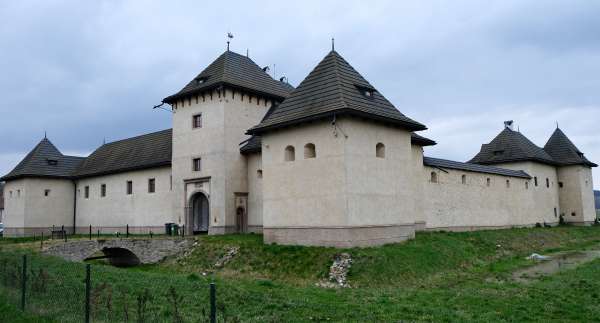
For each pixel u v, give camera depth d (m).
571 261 25.80
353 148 22.55
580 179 49.69
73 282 15.21
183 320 10.91
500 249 28.95
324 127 23.00
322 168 22.94
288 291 16.20
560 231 40.62
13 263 16.48
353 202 22.17
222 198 30.62
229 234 30.08
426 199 30.41
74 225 45.91
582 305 13.91
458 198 33.38
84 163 47.25
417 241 25.05
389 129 24.94
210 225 31.14
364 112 22.58
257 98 33.50
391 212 24.31
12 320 11.12
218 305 12.05
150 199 37.62
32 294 13.10
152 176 37.69
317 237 22.84
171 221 35.41
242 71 33.50
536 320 12.29
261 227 30.72
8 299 12.92
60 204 45.41
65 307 12.03
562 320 12.26
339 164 22.23
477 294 15.84
